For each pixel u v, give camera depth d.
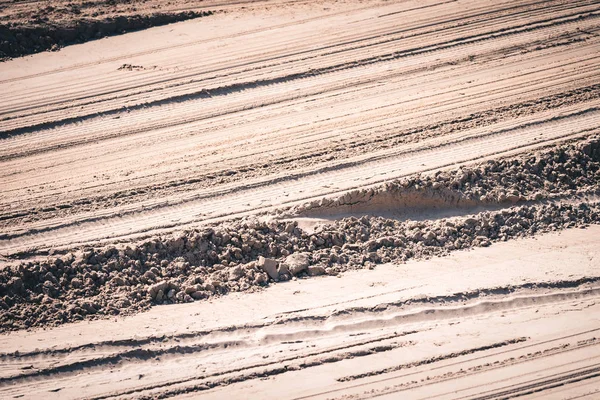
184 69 38.47
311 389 22.23
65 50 41.12
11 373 22.44
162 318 25.14
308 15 43.47
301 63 38.50
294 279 27.20
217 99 36.41
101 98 36.47
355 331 24.72
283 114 35.22
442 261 28.23
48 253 27.08
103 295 25.86
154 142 33.72
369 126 33.97
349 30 41.34
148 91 36.81
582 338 24.16
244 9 44.75
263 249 27.89
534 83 36.69
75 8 43.91
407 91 36.47
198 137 33.94
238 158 32.25
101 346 23.58
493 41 40.09
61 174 31.83
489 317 25.47
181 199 29.86
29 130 34.59
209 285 26.47
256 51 39.75
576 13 42.28
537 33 40.75
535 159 31.80
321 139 33.22
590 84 36.47
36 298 25.50
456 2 43.78
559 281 26.89
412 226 29.34
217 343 24.09
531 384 22.41
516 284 26.69
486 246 29.23
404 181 29.92
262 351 23.84
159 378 22.72
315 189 30.06
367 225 29.17
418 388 22.23
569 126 33.69
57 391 22.12
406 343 24.08
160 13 43.62
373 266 27.86
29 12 42.91
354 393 22.08
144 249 27.08
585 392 22.19
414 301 25.70
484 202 30.42
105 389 22.22
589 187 31.78
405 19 42.22
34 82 38.03
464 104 35.25
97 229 28.38
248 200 29.75
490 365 23.08
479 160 31.50
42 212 29.34
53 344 23.58
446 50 39.38
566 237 29.81
